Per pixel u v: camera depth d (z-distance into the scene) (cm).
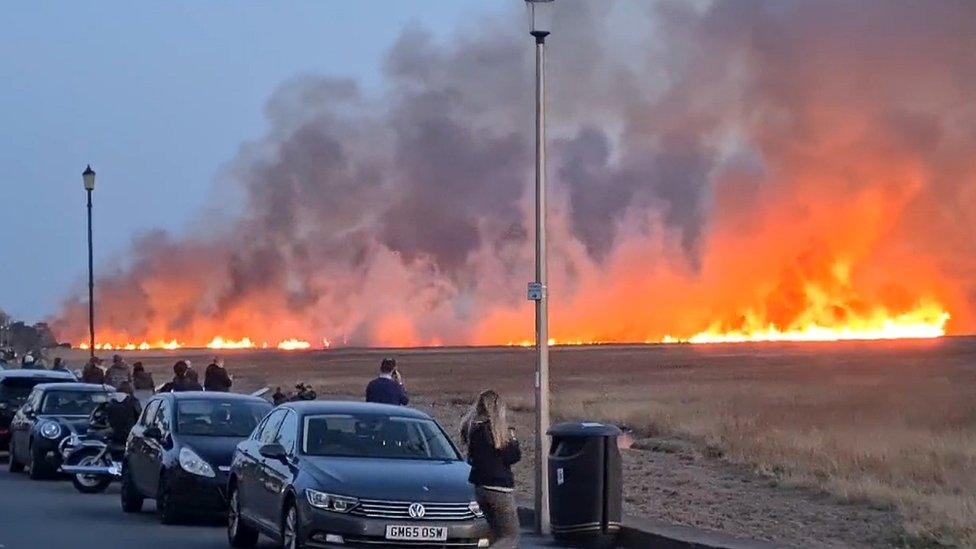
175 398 1886
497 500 1227
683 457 2464
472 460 1234
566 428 1570
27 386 2955
